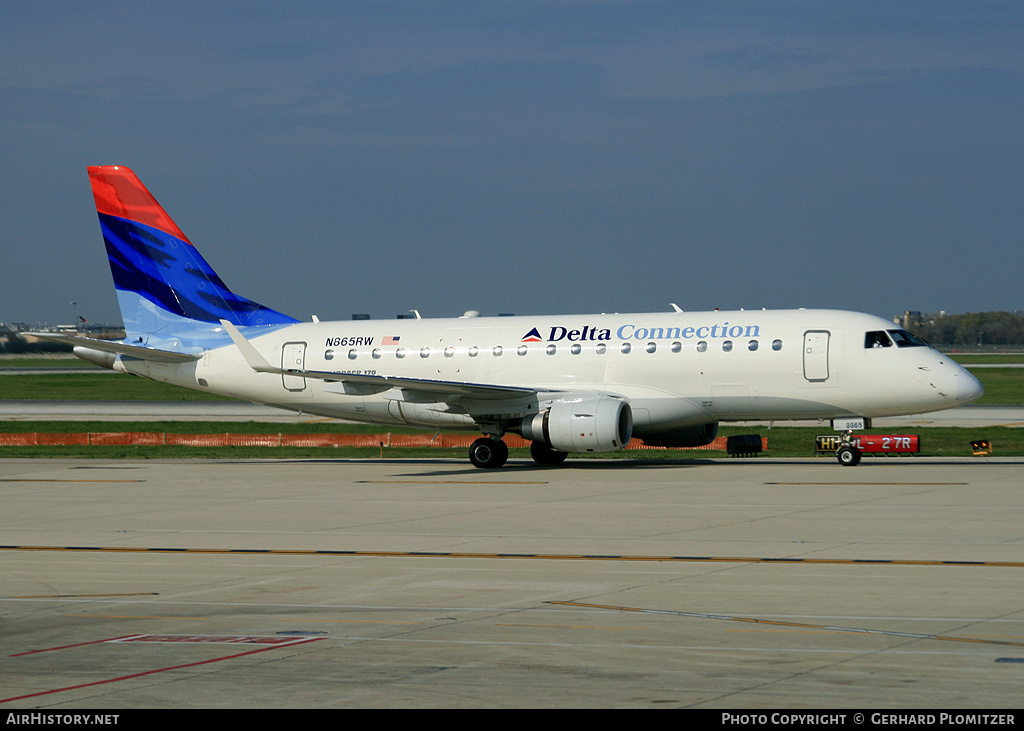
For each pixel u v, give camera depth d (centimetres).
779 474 7988
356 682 2638
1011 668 2683
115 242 10550
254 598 3725
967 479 7319
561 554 4584
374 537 5172
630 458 10206
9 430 14575
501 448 9212
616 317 9300
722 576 4009
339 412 10031
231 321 10419
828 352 8406
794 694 2484
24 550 4881
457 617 3372
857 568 4128
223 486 7781
